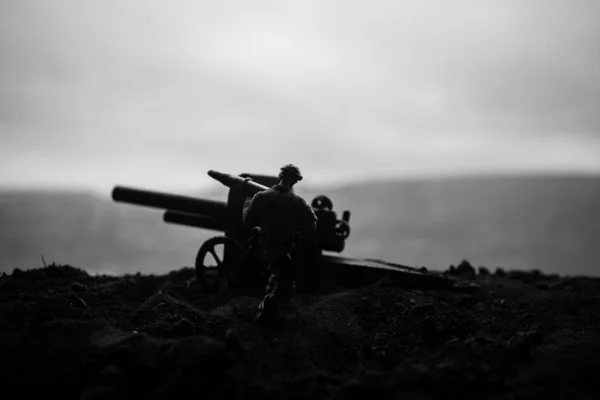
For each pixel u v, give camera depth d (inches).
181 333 3.6
